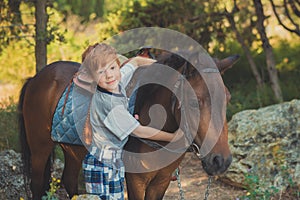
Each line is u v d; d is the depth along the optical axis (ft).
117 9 34.30
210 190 21.06
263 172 20.48
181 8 31.37
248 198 18.51
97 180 13.76
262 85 30.76
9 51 36.70
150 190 15.35
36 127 17.08
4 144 23.12
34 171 17.83
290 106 22.17
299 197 19.69
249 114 22.56
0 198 18.92
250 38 33.01
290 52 38.40
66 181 17.92
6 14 24.88
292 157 20.75
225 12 30.42
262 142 21.31
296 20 40.55
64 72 16.74
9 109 25.45
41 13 23.25
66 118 15.37
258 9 29.22
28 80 17.78
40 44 23.50
